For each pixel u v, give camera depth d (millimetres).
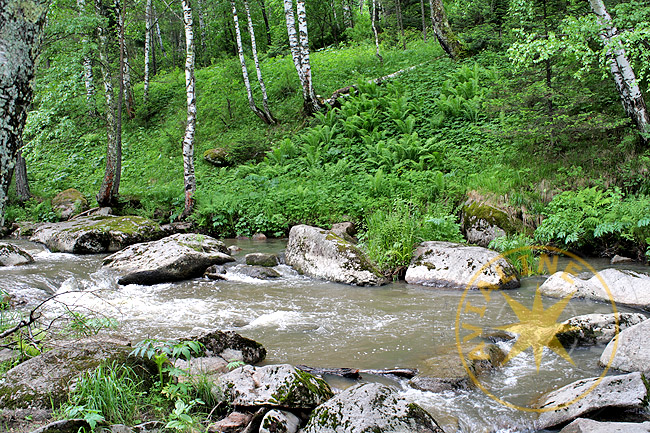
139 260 8828
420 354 4703
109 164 14234
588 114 11047
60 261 9773
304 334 5438
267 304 6793
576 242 9180
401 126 15094
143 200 14750
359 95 18172
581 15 11195
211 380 3645
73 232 11094
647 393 3348
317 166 15148
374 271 7965
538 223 9836
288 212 12828
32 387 3336
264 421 3123
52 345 4078
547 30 11820
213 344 4316
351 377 4176
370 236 9312
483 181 11188
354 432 2914
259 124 19641
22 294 7043
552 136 11508
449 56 19469
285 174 15398
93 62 19625
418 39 24922
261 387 3471
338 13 32938
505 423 3412
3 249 9234
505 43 16703
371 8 29922
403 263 8328
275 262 9445
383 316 6062
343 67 21875
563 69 11922
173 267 8359
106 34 14719
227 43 32562
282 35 28625
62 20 12180
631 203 8789
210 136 19766
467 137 13938
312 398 3430
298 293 7402
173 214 14102
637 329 4242
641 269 7840
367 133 15852
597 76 12016
